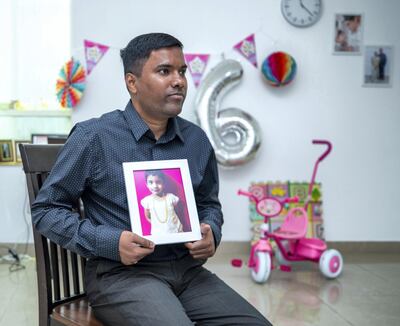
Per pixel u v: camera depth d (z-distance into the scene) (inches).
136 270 41.2
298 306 83.7
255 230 122.7
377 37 126.6
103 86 120.4
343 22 125.2
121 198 42.1
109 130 42.9
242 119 119.7
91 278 42.5
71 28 119.6
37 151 45.1
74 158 41.2
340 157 127.8
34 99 122.4
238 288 94.6
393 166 129.2
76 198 42.8
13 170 120.7
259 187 125.0
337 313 80.3
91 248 38.7
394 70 127.3
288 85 125.3
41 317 42.8
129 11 119.9
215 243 45.0
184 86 42.6
